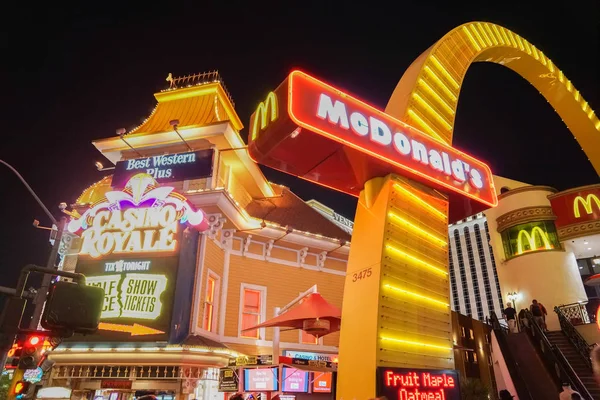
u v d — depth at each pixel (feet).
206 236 52.65
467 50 35.68
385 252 22.71
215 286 54.90
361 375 21.01
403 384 20.83
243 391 36.29
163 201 51.19
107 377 46.91
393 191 24.17
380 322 21.27
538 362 46.14
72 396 47.91
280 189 79.41
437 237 26.35
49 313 16.88
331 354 62.64
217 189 52.70
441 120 29.37
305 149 22.21
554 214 69.36
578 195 67.82
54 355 47.03
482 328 130.21
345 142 21.21
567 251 69.00
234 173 65.31
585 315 60.54
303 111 20.06
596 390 41.78
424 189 26.02
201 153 57.52
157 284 47.93
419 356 22.70
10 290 17.43
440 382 22.71
